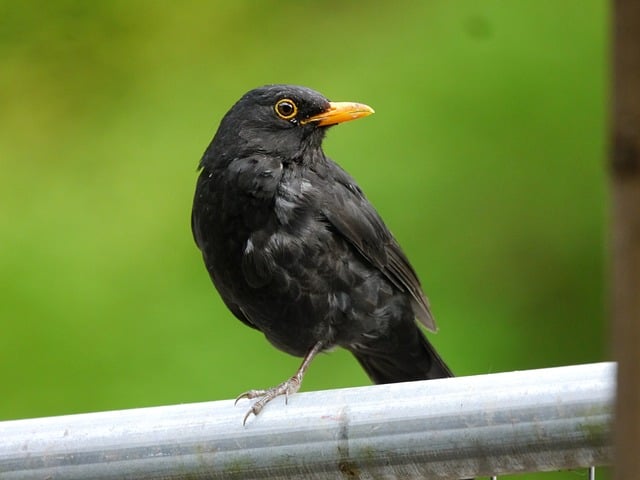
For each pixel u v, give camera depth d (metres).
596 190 3.67
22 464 3.35
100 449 3.35
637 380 1.80
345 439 3.34
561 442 3.32
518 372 3.33
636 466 1.80
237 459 3.34
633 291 1.79
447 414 3.33
